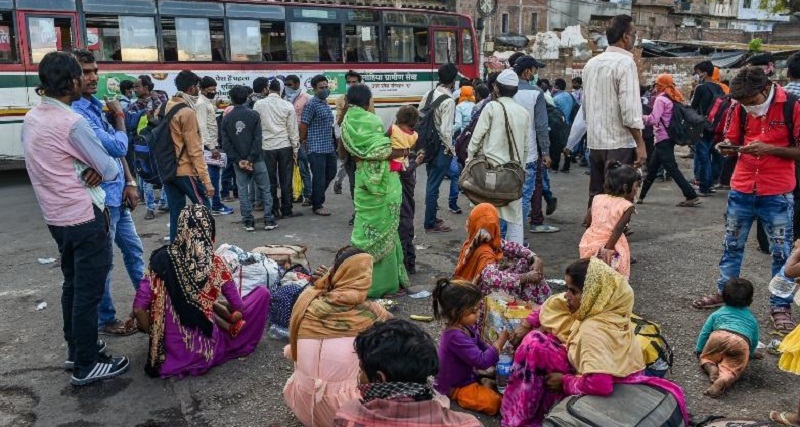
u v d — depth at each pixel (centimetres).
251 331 411
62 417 341
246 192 727
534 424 313
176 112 569
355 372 308
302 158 869
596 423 265
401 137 492
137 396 362
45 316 484
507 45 3134
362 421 200
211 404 355
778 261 445
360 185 483
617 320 285
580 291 285
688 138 788
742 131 446
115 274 576
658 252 620
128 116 841
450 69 680
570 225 741
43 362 406
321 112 780
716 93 900
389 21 1463
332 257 629
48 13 1068
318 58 1363
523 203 659
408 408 199
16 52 1054
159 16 1162
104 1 1109
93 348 374
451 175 788
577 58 2241
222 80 1241
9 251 666
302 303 320
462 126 895
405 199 548
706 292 509
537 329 331
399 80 1495
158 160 581
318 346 310
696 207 820
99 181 357
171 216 597
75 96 349
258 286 428
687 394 354
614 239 443
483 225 412
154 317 375
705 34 3616
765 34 3516
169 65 1180
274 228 746
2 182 1134
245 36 1261
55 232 358
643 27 3400
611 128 546
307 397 312
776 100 420
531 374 307
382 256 489
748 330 367
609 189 460
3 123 1055
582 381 283
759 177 435
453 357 339
